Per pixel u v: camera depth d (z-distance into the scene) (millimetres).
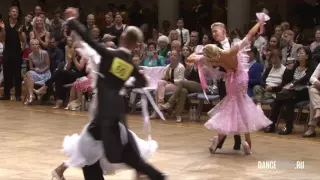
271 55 9961
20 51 13305
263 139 8812
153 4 18781
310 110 9070
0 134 8617
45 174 6074
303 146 8211
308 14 15734
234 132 7273
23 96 12953
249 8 15047
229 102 7340
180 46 11812
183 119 10875
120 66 4562
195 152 7570
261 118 7352
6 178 5879
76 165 4730
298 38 12680
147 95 4926
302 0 15820
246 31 13086
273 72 9953
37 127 9383
